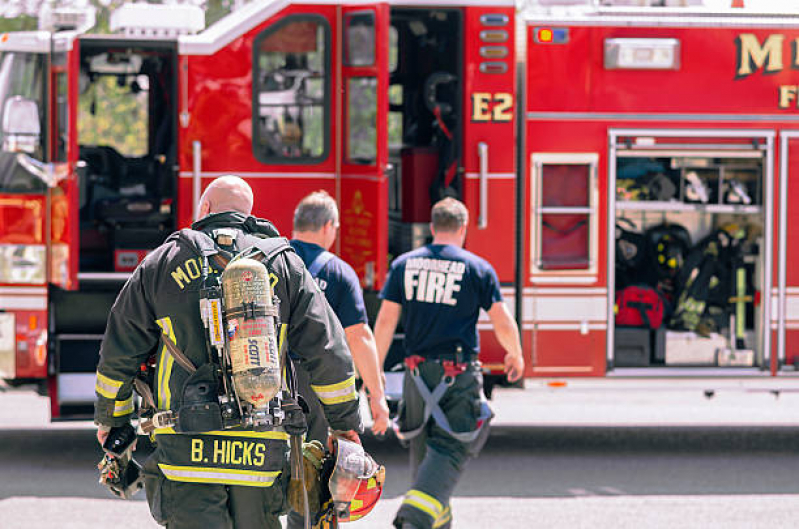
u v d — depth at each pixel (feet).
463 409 32.04
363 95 46.39
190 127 47.29
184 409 21.01
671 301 50.83
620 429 59.26
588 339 48.52
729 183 50.11
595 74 48.44
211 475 21.15
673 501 41.83
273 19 47.73
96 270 50.60
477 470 47.37
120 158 51.39
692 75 48.85
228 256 21.83
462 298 32.27
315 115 48.26
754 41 49.06
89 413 46.21
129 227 50.49
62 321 47.26
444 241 33.12
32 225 46.42
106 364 21.80
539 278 48.16
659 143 48.78
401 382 47.21
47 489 42.60
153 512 21.75
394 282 32.89
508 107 48.06
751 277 50.83
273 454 21.52
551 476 46.21
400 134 52.95
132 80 52.11
